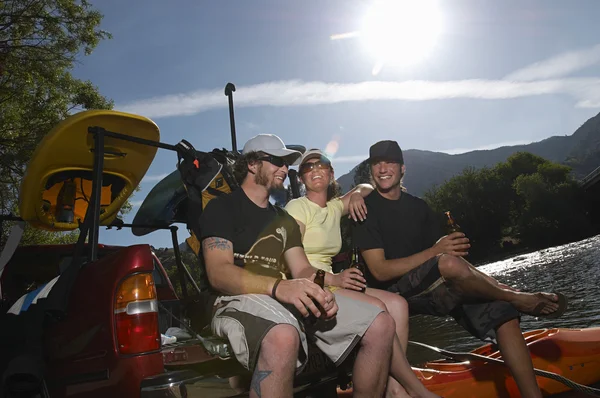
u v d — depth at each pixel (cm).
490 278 356
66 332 287
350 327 293
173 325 444
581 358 384
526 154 7769
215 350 278
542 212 6222
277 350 261
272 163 322
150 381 255
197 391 264
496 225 7538
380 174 396
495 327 348
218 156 394
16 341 304
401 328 338
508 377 373
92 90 2181
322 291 279
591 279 1172
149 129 369
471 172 8100
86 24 1984
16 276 485
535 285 1285
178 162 383
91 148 366
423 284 360
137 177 414
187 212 420
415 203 409
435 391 363
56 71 2044
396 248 399
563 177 6800
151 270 274
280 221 329
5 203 1889
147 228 470
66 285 290
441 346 673
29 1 1892
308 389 324
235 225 312
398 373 313
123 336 262
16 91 1939
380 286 405
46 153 354
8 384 295
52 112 2017
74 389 281
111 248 488
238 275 289
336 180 407
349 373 334
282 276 348
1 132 1897
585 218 6012
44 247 488
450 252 361
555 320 666
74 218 432
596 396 347
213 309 308
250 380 287
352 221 398
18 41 1919
